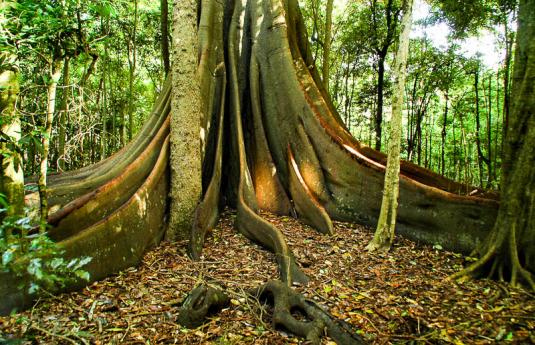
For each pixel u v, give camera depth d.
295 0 10.23
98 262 5.16
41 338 3.78
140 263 5.77
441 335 4.06
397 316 4.48
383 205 6.41
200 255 6.10
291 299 4.47
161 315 4.34
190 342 3.86
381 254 6.27
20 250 2.64
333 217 7.82
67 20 3.92
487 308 4.70
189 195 6.67
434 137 23.30
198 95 6.75
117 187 6.12
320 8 18.11
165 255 6.06
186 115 6.59
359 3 16.31
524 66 5.62
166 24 11.56
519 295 5.02
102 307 4.46
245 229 6.90
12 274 4.30
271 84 8.82
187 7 6.51
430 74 14.58
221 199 8.12
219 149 7.95
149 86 23.45
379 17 14.66
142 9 16.45
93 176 8.37
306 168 8.18
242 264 5.91
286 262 5.52
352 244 6.62
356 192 7.61
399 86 6.11
